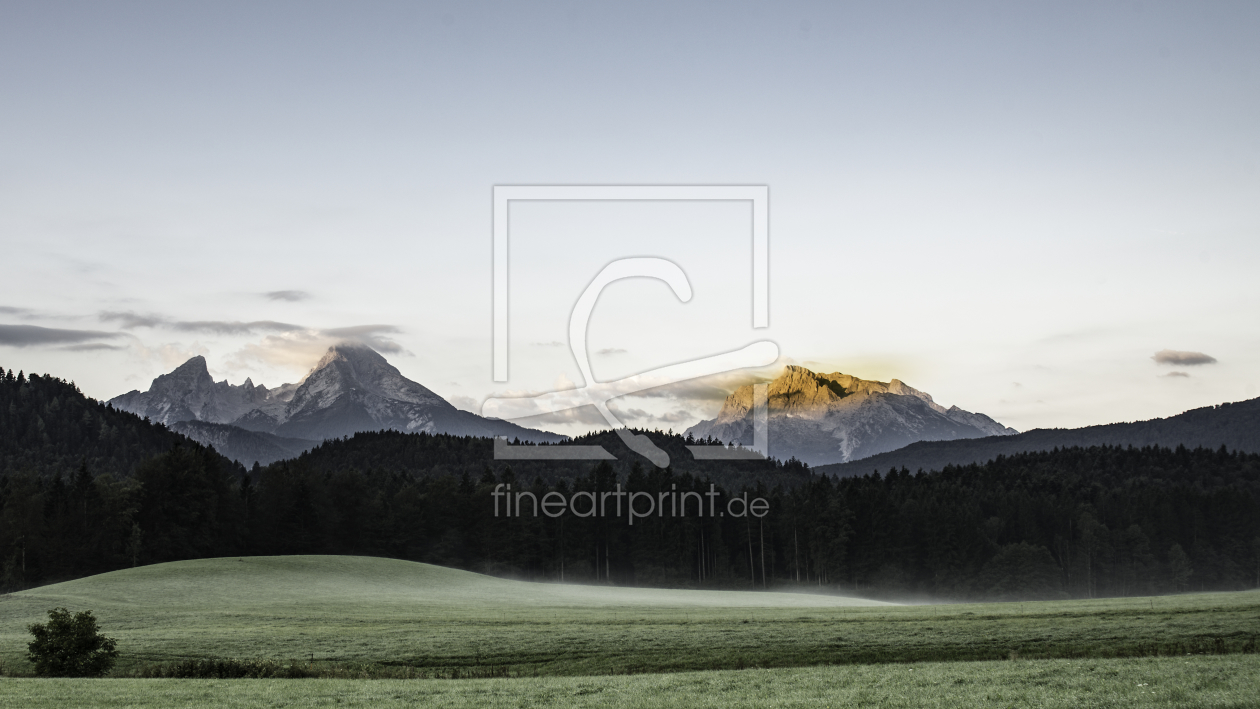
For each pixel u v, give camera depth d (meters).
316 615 55.56
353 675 35.03
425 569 103.00
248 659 37.47
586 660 37.59
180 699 27.83
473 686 30.81
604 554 144.62
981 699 26.86
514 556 136.88
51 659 34.84
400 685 31.23
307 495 138.12
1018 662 34.16
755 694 28.36
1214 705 25.45
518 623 50.16
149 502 125.38
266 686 30.95
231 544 130.38
